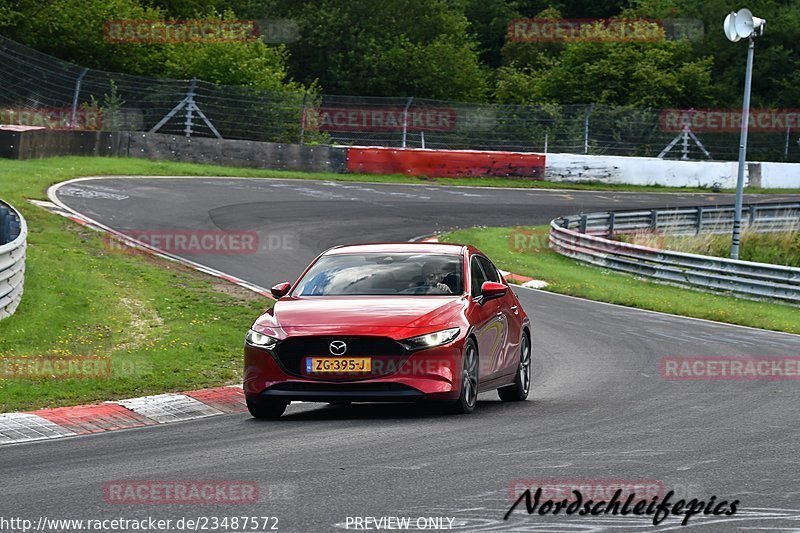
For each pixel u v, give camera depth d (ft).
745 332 98.17
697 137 265.75
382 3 348.38
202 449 42.57
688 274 141.18
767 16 366.63
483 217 177.78
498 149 250.16
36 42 257.75
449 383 49.93
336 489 34.04
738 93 349.41
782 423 49.01
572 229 170.81
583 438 44.01
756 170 254.68
